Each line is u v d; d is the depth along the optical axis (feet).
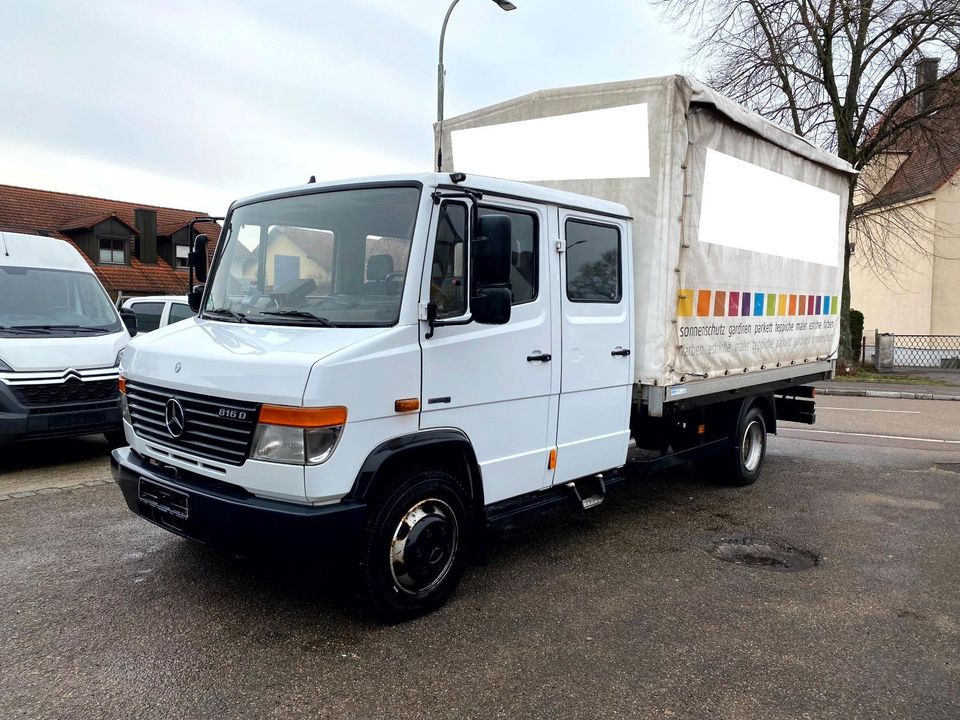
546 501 16.22
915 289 85.51
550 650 12.42
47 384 23.97
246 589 14.62
